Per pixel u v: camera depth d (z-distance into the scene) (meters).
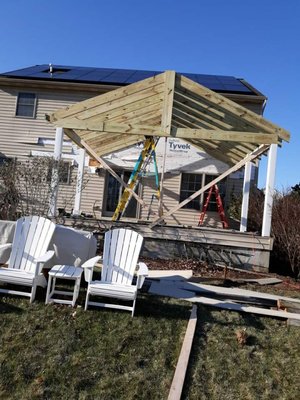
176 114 8.38
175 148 12.38
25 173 7.57
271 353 3.90
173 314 4.48
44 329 3.87
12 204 7.48
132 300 4.56
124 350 3.67
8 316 4.04
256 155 8.55
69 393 3.08
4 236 5.35
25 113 13.43
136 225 8.09
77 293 4.41
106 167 9.62
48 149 13.12
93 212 12.60
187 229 7.95
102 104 7.83
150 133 7.34
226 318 4.54
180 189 12.37
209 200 12.22
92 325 4.02
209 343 3.94
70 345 3.65
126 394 3.12
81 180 10.27
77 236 5.24
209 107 7.69
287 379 3.50
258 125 7.45
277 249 8.50
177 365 3.48
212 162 12.23
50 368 3.33
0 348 3.53
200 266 7.38
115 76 14.45
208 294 5.33
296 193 9.62
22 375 3.22
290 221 8.23
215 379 3.40
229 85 13.78
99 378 3.28
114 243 4.86
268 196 8.00
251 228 11.23
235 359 3.71
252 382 3.41
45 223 4.95
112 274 4.72
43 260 4.36
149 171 12.40
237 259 7.82
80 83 12.95
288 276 7.64
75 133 9.10
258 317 4.70
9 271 4.48
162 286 5.35
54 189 7.66
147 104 7.87
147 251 8.01
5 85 13.52
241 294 5.28
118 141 10.41
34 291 4.39
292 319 4.56
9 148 13.30
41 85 13.27
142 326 4.10
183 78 7.43
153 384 3.25
